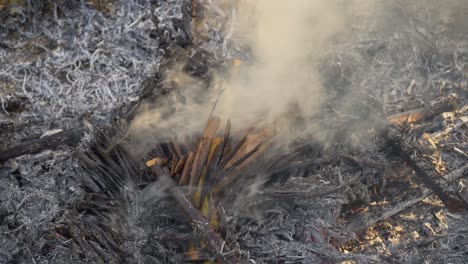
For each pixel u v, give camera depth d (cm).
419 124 380
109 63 348
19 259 310
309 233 322
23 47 343
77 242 312
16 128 331
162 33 361
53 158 330
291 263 312
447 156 363
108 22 354
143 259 307
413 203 343
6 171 326
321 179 335
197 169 312
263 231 319
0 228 314
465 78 409
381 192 349
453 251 325
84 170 330
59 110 337
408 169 354
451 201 327
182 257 308
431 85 404
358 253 323
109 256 307
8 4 344
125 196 322
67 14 349
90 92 342
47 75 340
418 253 323
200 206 310
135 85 349
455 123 380
